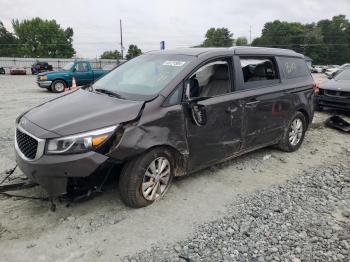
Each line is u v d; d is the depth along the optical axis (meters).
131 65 4.93
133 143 3.52
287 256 3.14
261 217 3.78
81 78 16.95
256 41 104.94
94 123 3.43
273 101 5.21
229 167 5.19
